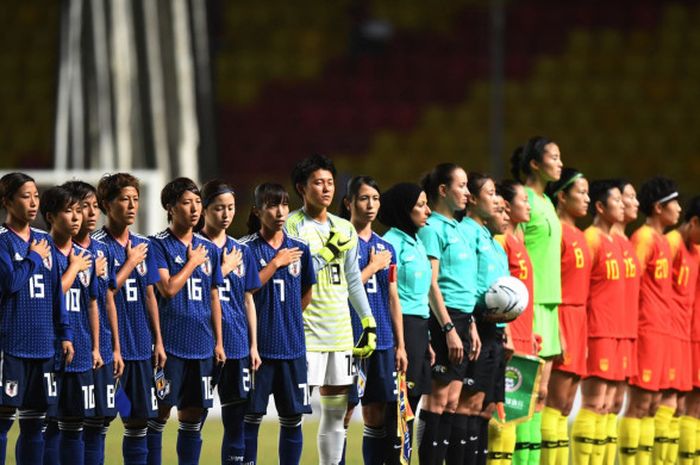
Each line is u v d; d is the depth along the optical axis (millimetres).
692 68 98125
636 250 39406
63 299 27969
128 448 29734
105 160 75375
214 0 96812
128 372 29547
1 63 94750
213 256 30250
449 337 31984
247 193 86125
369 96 98000
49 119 92188
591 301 37188
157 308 29625
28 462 27875
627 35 99688
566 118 95750
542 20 100688
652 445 39688
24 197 27828
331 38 100812
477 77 98438
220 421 53969
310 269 30984
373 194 31875
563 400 36281
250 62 99375
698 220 40750
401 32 101125
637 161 93250
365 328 30750
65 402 28344
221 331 29969
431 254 32469
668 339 39625
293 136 96375
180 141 79188
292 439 30719
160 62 78438
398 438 31688
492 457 34281
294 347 30500
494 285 32969
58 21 96312
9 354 27422
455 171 33094
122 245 29703
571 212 36969
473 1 102000
